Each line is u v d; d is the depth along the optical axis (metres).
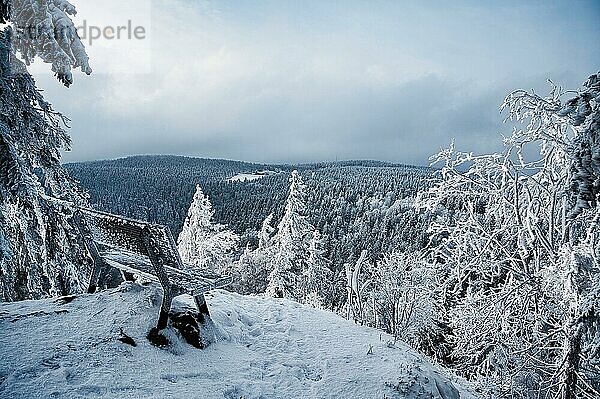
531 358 10.71
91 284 8.67
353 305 13.98
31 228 9.62
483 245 14.31
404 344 8.81
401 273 16.41
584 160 5.55
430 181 15.90
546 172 12.81
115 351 6.31
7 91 8.48
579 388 8.20
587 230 9.96
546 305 12.15
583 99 5.59
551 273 11.21
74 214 8.71
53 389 5.36
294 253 27.58
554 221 12.27
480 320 13.12
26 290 9.79
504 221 14.27
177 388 5.83
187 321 7.09
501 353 12.50
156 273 6.73
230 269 34.91
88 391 5.44
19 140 8.91
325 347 7.84
